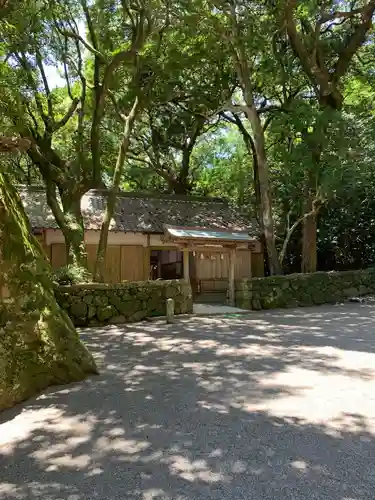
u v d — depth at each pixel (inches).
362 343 265.4
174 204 651.5
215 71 582.6
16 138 196.4
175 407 154.7
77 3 452.4
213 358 233.0
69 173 464.1
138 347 271.1
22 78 417.1
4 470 110.3
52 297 209.5
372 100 607.2
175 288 440.8
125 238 562.9
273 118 613.3
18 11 359.3
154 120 690.8
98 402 163.8
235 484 100.3
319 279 536.7
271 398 161.2
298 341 277.3
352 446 118.8
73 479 104.6
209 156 893.2
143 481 102.7
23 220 211.9
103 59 469.4
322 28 592.1
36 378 179.8
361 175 535.8
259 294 493.0
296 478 102.3
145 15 422.6
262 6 503.8
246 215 677.9
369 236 637.3
